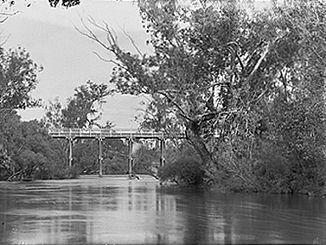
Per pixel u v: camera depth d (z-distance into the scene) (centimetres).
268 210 2458
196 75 4306
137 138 8619
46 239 1600
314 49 3684
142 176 8788
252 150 3925
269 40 4244
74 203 2884
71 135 8912
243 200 3086
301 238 1592
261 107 4081
